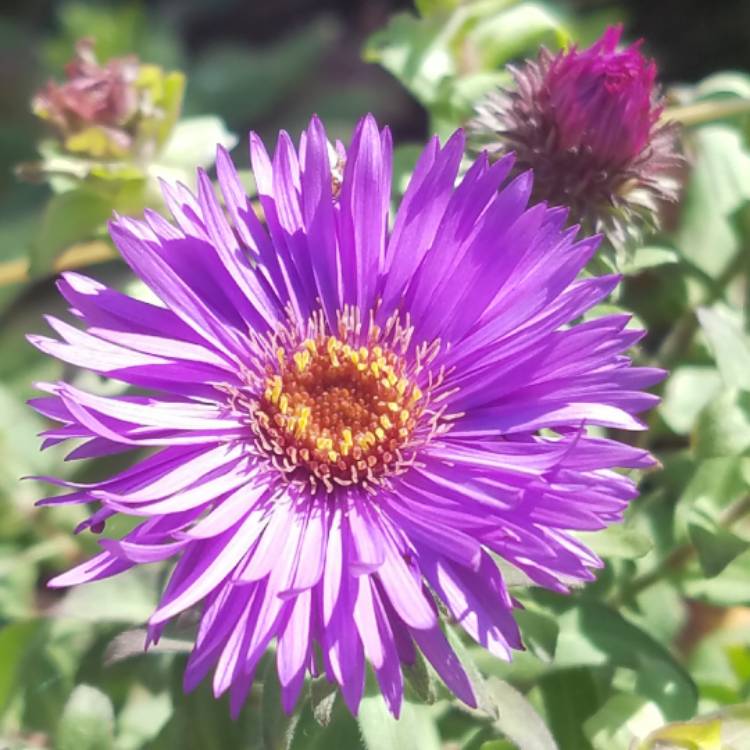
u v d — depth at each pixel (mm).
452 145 66
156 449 90
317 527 66
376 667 55
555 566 56
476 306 67
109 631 89
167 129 93
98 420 61
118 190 91
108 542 53
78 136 89
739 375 83
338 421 71
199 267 69
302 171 69
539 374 63
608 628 78
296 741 66
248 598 58
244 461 69
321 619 58
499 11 98
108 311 66
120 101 90
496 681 69
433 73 95
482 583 57
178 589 57
